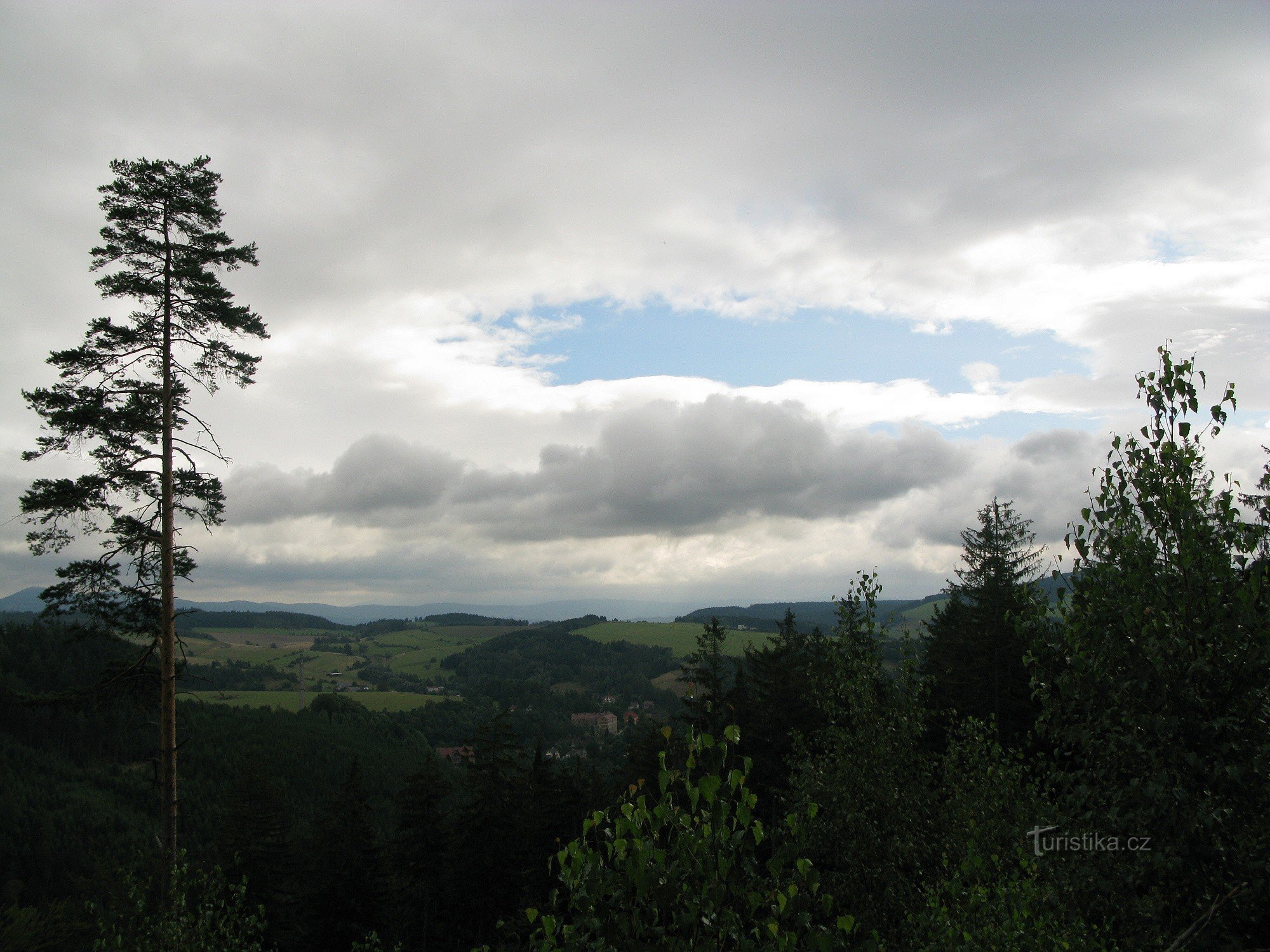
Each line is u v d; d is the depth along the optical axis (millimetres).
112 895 15000
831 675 11883
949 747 11273
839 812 10539
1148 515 5203
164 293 16969
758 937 3785
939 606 35625
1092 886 5348
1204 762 4711
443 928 30078
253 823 30859
